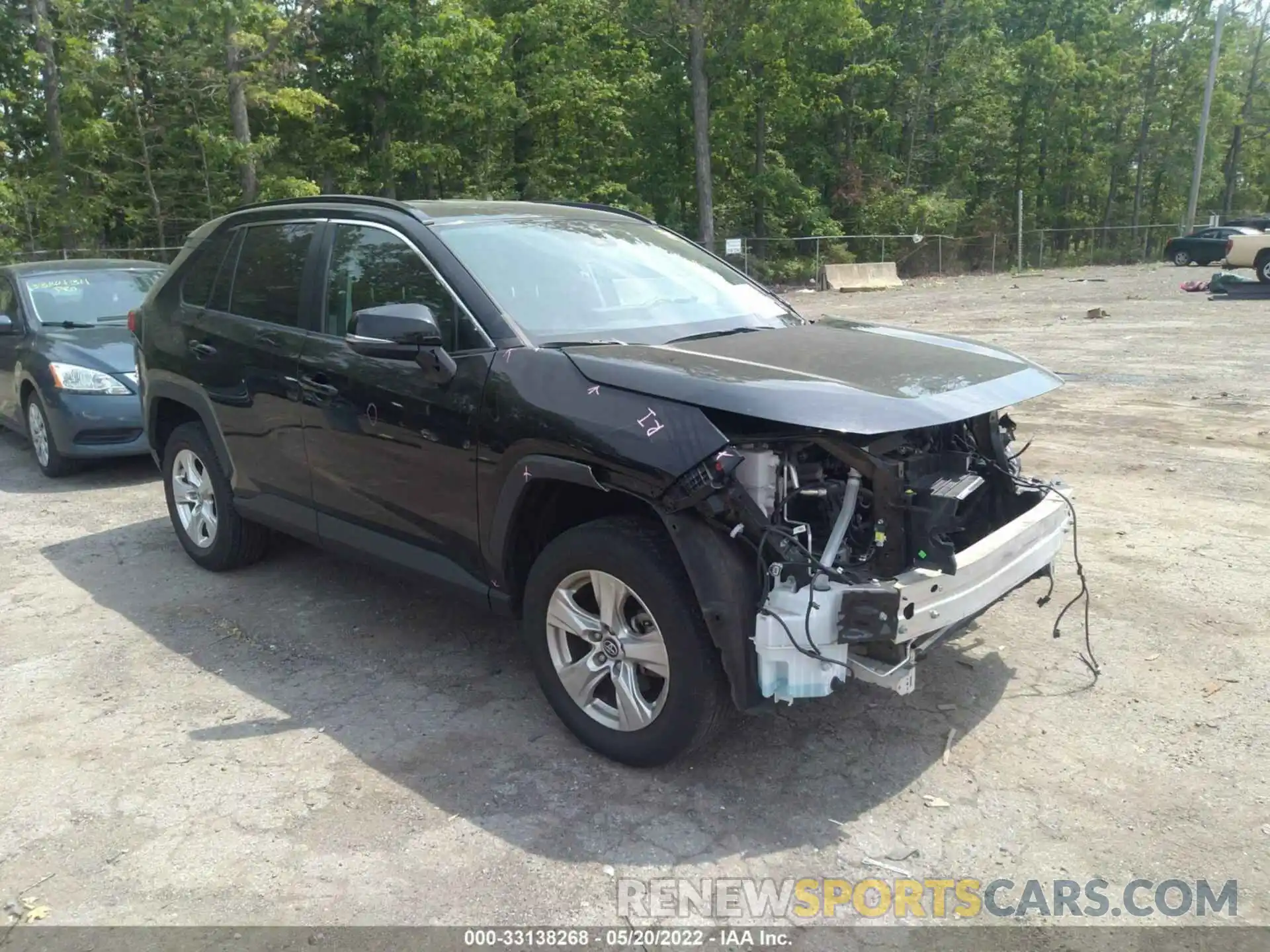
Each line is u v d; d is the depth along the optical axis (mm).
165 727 3826
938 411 3057
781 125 40562
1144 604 4793
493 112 30656
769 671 2916
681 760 3514
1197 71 49406
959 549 3602
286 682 4195
